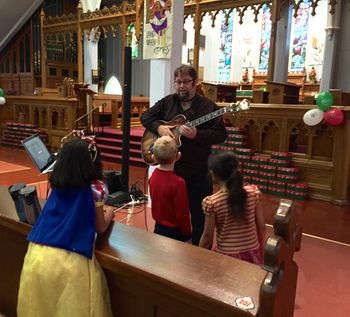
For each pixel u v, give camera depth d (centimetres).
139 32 720
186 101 281
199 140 264
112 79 1744
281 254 124
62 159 175
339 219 481
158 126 285
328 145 573
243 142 653
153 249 169
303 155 598
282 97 644
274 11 731
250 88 1546
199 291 130
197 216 287
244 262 155
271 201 565
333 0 722
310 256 361
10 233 221
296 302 274
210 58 1767
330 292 290
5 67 1500
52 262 162
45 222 173
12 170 735
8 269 230
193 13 833
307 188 584
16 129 1070
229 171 213
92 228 169
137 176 691
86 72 1388
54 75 1394
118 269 159
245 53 1675
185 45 1650
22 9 1287
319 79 1455
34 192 197
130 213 463
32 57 1384
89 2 1152
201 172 280
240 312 119
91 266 164
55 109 995
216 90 734
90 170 174
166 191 235
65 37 1373
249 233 216
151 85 460
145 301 159
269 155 642
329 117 539
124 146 484
